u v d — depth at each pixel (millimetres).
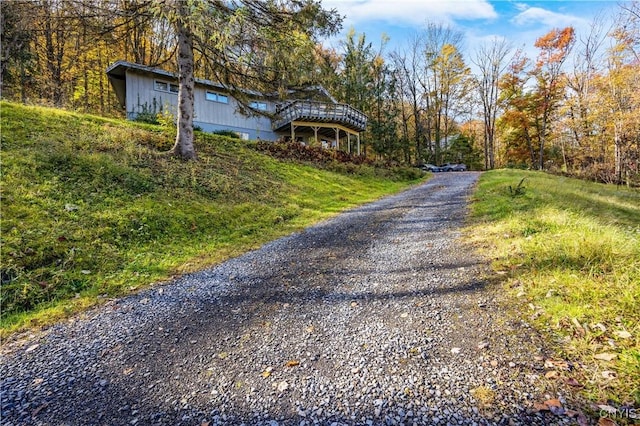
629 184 19812
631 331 2531
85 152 8172
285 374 2461
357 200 11797
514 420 1873
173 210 7133
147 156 9375
